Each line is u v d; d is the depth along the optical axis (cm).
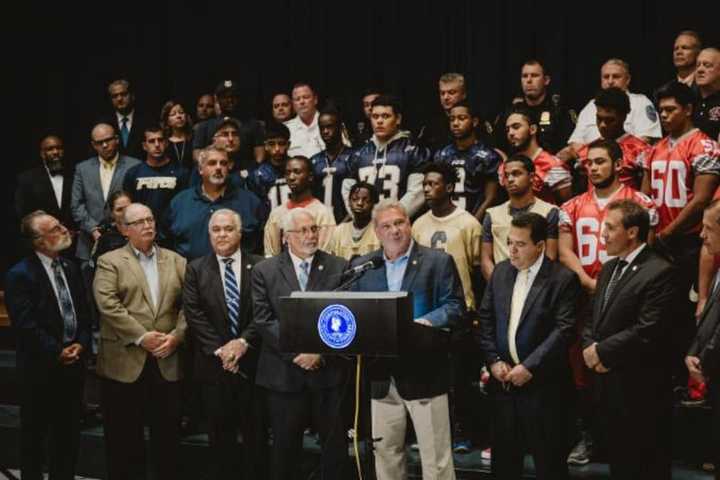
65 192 873
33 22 1095
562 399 560
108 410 654
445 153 726
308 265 605
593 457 631
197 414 723
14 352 855
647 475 545
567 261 620
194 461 696
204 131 893
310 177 725
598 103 669
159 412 653
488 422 673
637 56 874
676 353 565
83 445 732
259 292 604
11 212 1088
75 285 678
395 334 430
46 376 661
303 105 873
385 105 732
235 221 642
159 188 789
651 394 541
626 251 550
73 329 671
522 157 641
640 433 542
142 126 925
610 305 549
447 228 664
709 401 580
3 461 756
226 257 644
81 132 1095
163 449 654
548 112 772
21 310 654
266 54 1023
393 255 567
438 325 547
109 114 1062
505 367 564
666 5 861
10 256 1087
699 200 623
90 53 1089
